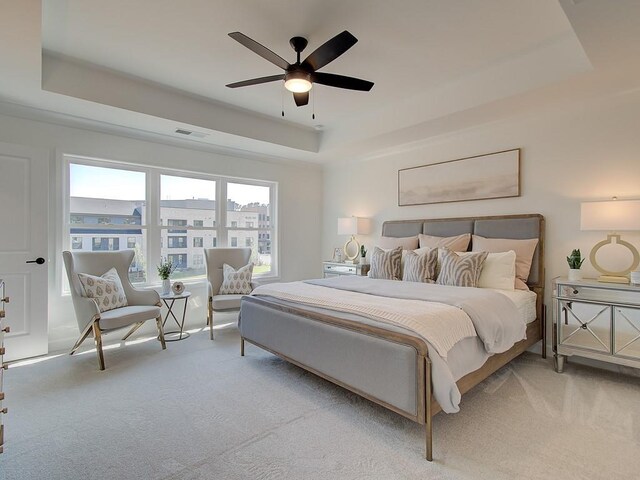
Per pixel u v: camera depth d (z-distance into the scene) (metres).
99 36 2.56
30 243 3.25
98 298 3.28
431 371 1.85
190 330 4.33
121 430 2.10
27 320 3.24
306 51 2.74
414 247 4.22
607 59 2.37
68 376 2.88
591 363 3.13
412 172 4.56
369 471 1.74
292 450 1.91
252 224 5.22
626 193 2.97
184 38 2.59
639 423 2.16
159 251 4.30
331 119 4.38
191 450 1.91
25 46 2.24
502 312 2.52
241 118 4.12
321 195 5.93
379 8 2.23
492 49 2.74
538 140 3.47
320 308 2.63
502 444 1.95
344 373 2.30
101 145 3.79
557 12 2.26
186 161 4.43
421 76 3.20
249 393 2.60
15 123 3.29
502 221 3.65
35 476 1.70
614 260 3.02
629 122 2.96
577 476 1.69
